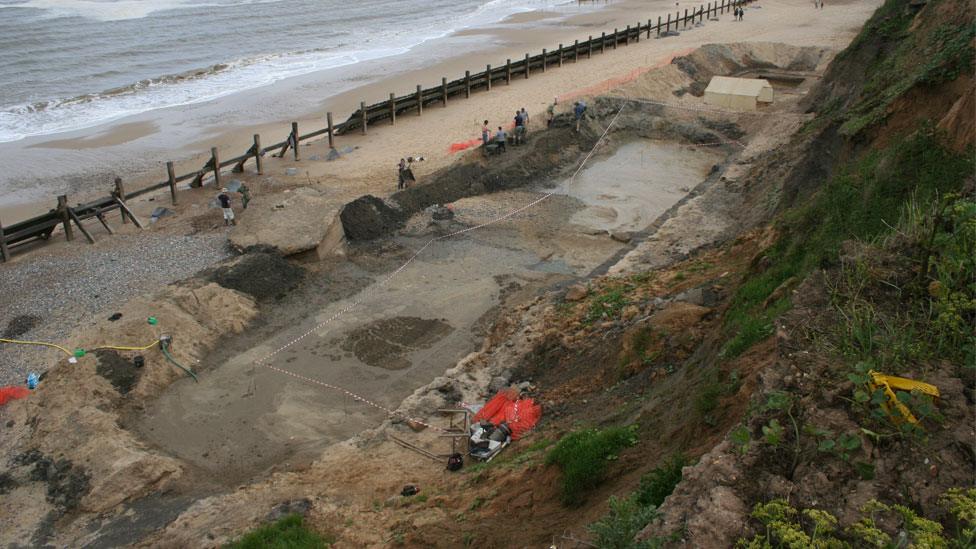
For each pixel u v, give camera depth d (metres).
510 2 73.88
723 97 34.16
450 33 56.03
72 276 19.83
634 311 15.16
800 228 13.43
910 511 4.32
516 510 8.80
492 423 12.98
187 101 37.53
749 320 10.06
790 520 4.55
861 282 6.57
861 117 16.72
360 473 12.31
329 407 14.97
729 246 18.06
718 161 29.61
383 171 27.17
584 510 7.78
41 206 25.16
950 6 20.02
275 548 9.55
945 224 6.94
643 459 8.23
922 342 5.73
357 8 68.88
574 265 21.17
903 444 4.85
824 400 5.34
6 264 20.80
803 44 43.97
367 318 18.36
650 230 23.44
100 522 11.78
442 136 31.23
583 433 9.42
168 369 15.77
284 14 64.06
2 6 61.81
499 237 22.88
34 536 11.53
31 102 36.94
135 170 28.31
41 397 14.61
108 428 13.80
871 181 12.30
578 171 28.78
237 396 15.28
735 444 5.32
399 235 22.95
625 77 38.31
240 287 18.80
